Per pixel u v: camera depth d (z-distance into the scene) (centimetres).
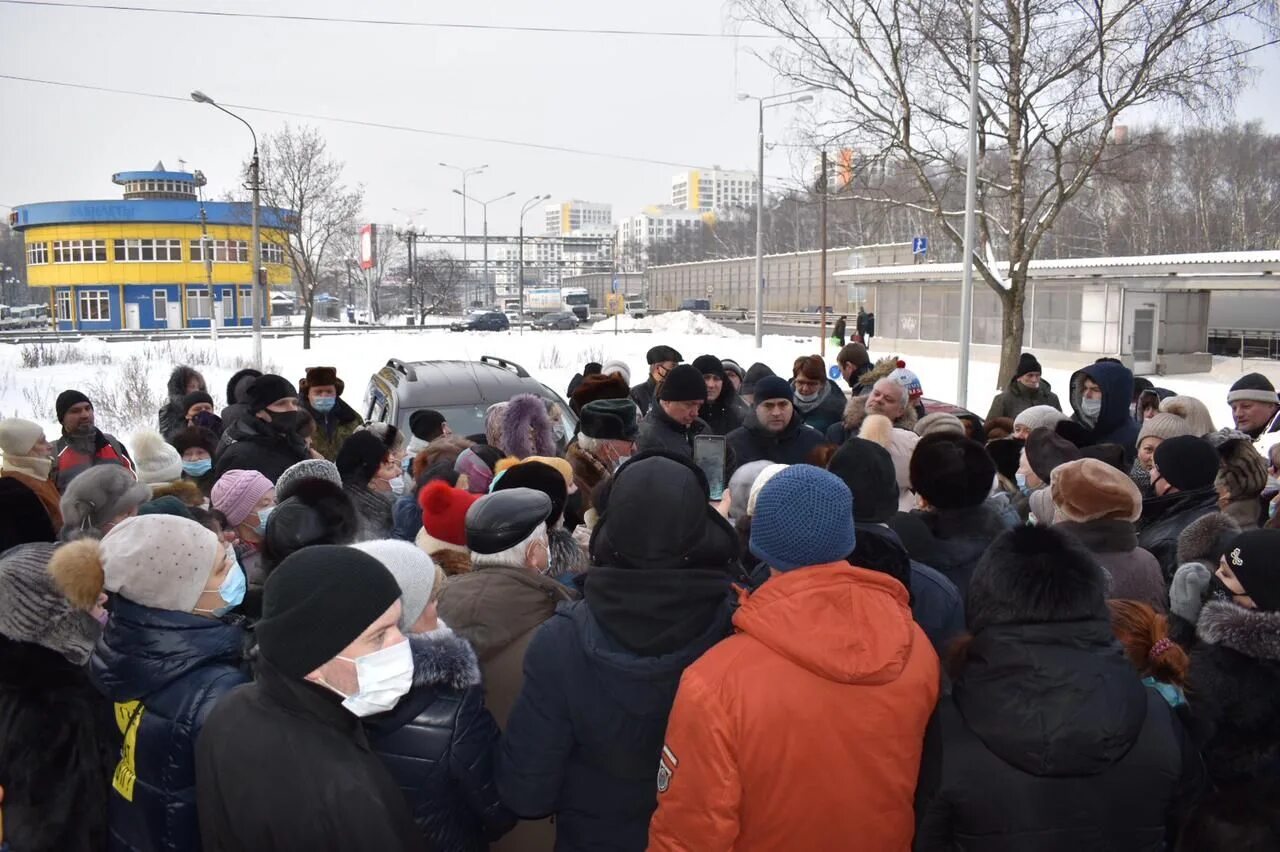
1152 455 481
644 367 2614
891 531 281
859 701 192
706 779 192
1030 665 191
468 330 4881
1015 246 1822
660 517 210
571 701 212
